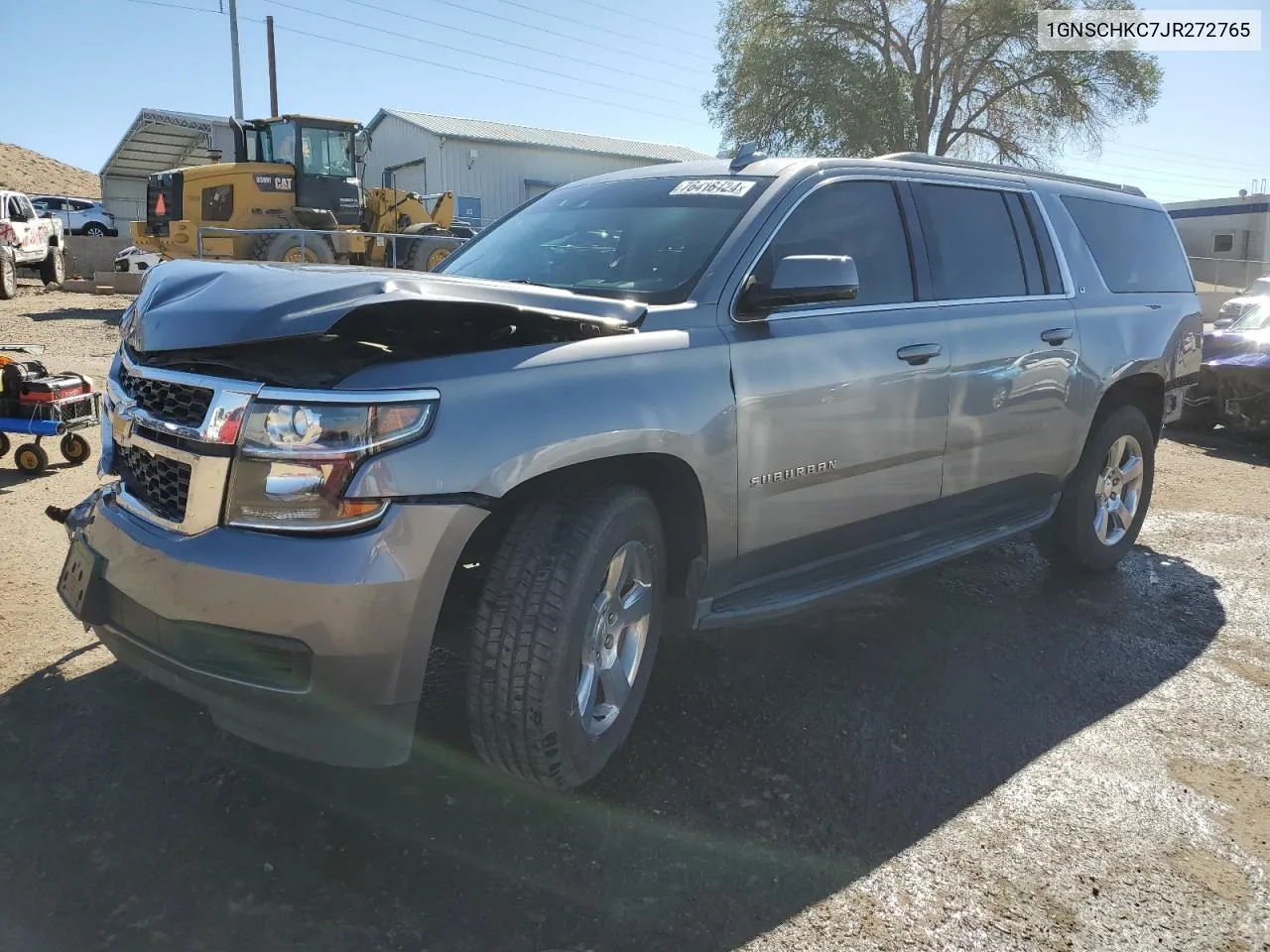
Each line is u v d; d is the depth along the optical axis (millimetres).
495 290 2734
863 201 3904
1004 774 3182
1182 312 5520
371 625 2322
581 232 3830
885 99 32719
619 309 3002
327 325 2365
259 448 2367
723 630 4250
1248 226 31734
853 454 3588
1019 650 4219
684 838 2740
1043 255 4734
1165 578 5336
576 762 2773
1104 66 33438
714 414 3043
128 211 40406
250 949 2229
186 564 2395
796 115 33594
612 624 2918
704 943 2334
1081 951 2387
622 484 2893
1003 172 4758
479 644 2635
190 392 2527
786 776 3090
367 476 2324
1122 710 3691
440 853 2609
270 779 2908
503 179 38688
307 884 2459
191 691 2492
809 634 4273
